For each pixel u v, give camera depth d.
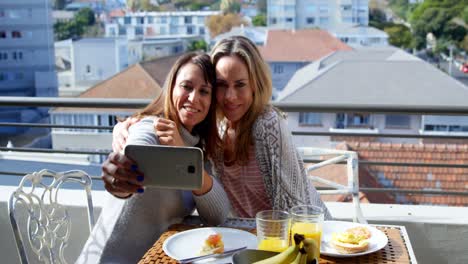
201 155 1.33
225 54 1.70
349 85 14.38
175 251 1.44
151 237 1.67
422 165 2.38
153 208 1.66
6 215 2.46
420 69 13.45
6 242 2.48
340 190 2.14
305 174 1.78
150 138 1.54
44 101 2.48
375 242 1.48
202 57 1.69
